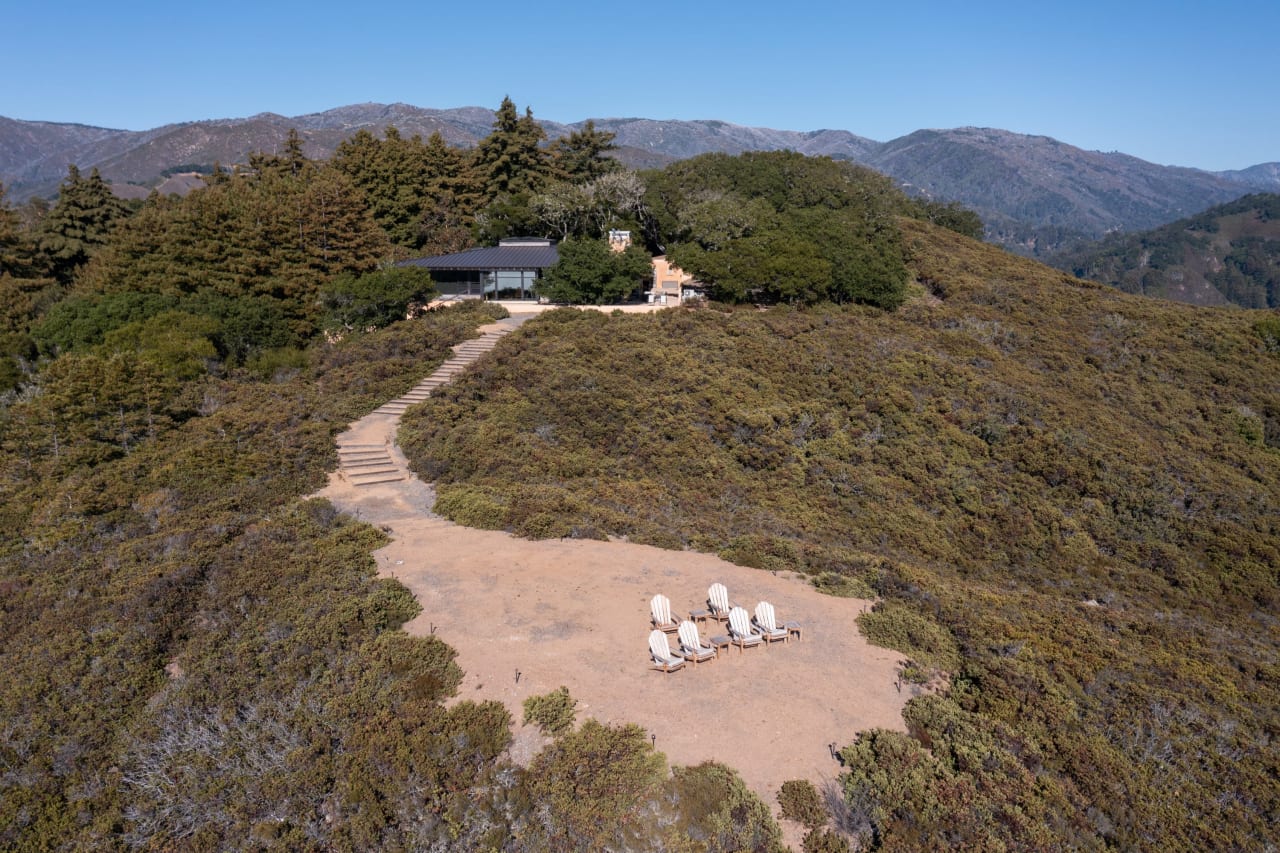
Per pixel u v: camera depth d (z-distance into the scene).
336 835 9.30
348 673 12.13
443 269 39.94
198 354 28.78
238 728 11.10
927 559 21.06
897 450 26.69
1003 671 13.16
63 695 11.70
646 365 29.61
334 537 17.19
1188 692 14.12
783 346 33.25
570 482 21.94
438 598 14.84
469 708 11.18
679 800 9.69
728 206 43.25
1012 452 27.53
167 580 14.67
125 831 9.70
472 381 27.78
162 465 21.31
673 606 14.91
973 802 9.95
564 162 60.59
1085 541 23.56
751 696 12.12
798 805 9.72
